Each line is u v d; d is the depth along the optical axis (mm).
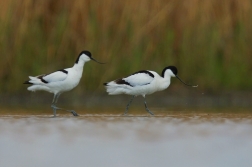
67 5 17781
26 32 17734
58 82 14492
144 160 9453
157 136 11281
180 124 12766
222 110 15898
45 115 14633
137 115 14570
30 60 17859
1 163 9273
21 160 9453
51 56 17828
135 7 17828
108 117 14055
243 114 14742
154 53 17922
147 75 14922
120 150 10125
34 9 17750
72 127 12297
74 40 17828
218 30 17984
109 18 17812
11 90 17984
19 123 12836
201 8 17906
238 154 9828
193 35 17984
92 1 17781
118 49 17891
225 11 17953
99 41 17859
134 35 17828
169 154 9859
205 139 11008
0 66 17797
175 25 17969
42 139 10938
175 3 17875
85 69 18031
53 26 17844
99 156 9680
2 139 10930
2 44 17719
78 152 10000
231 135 11391
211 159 9547
